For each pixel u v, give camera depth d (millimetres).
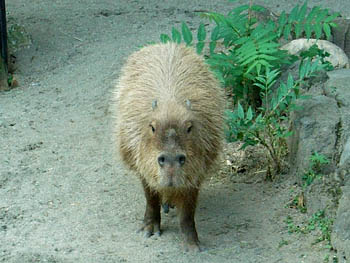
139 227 6270
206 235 6160
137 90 6086
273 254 5816
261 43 7168
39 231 6164
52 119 8422
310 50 7980
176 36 7566
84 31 11133
